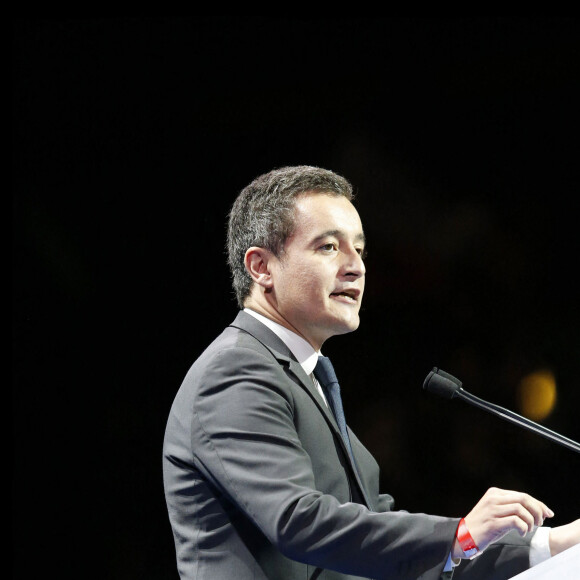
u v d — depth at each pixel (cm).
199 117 1461
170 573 1401
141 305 1433
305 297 668
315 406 645
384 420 1496
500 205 1517
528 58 1524
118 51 1446
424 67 1514
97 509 1404
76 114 1434
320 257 671
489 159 1523
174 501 636
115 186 1438
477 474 1477
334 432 648
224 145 1463
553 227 1518
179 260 1441
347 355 1510
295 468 583
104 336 1422
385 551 554
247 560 604
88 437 1409
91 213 1430
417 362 1505
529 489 1473
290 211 681
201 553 614
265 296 688
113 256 1431
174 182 1448
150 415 1422
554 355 1501
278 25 1485
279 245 680
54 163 1427
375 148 1505
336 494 628
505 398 1500
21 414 1402
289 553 562
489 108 1523
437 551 552
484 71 1522
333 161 1494
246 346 646
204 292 1441
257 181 719
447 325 1511
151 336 1430
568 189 1520
